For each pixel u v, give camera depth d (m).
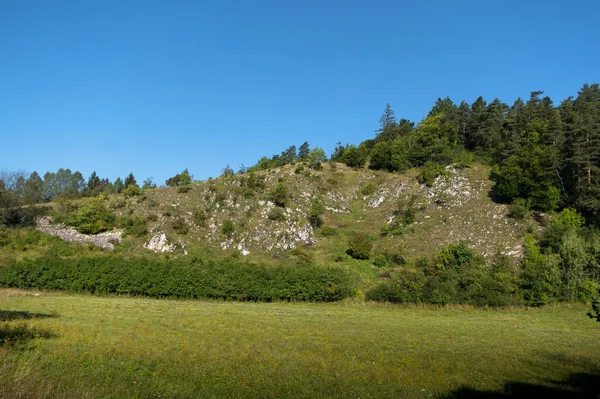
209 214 65.06
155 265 45.16
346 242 59.53
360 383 15.21
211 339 22.19
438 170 73.19
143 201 67.44
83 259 46.47
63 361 15.98
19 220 61.94
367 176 82.81
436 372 17.36
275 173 79.69
